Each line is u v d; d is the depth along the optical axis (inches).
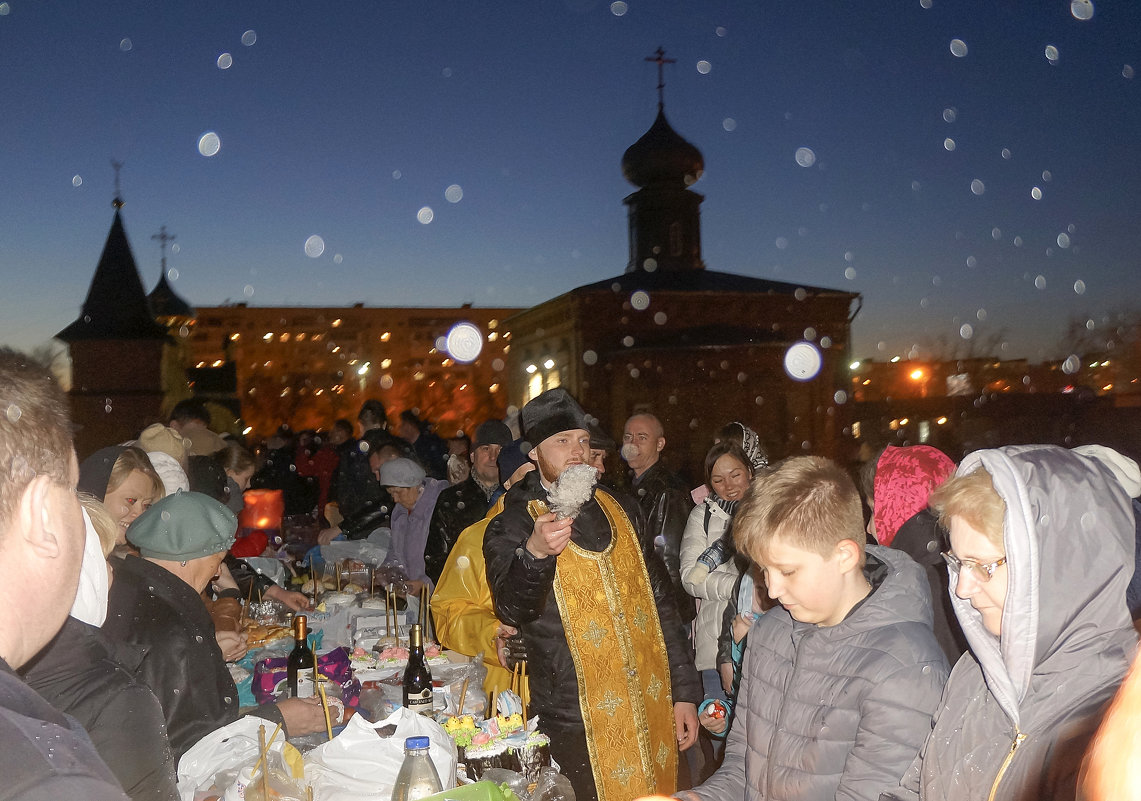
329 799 81.9
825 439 928.9
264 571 224.8
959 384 872.3
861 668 78.0
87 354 971.9
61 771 33.3
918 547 111.0
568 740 123.4
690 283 971.3
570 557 126.4
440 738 88.0
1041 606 58.5
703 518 185.5
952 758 67.9
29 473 37.7
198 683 97.1
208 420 312.8
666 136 1008.2
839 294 960.3
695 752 188.9
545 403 133.0
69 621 62.6
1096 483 59.7
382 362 1421.0
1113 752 40.7
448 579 144.7
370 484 360.2
